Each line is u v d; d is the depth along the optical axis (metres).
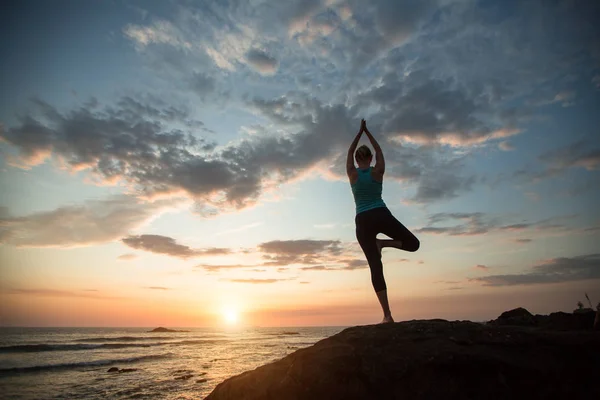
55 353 29.78
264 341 55.28
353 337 3.67
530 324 4.42
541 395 3.20
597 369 3.26
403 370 3.27
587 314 4.19
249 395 3.62
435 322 3.90
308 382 3.38
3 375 18.14
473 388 3.23
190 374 18.30
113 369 19.94
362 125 4.74
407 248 4.43
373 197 4.34
